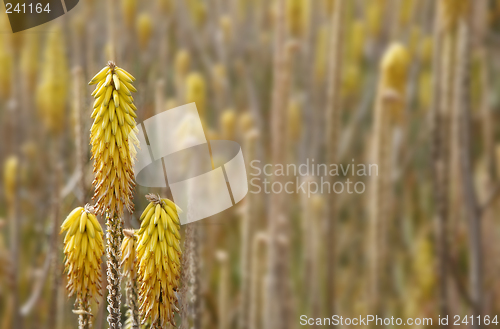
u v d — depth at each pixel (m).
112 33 2.85
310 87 2.77
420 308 2.75
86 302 1.96
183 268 2.25
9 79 2.99
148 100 2.82
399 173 2.77
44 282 2.85
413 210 2.78
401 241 2.78
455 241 2.78
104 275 2.27
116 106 1.91
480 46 2.78
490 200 2.74
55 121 2.96
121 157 1.93
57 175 2.90
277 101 2.78
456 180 2.77
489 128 2.79
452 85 2.74
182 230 2.44
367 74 2.79
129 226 2.39
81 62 2.91
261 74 2.85
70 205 2.88
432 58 2.77
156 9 2.90
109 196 1.93
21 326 2.88
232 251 2.83
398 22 2.78
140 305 1.98
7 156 3.02
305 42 2.77
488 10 2.75
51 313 2.66
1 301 2.91
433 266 2.76
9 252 2.95
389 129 2.71
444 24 2.73
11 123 3.02
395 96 2.68
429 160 2.78
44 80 2.96
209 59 2.91
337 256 2.78
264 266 2.78
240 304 2.82
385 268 2.76
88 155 2.62
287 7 2.75
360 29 2.78
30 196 3.03
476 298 2.73
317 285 2.74
